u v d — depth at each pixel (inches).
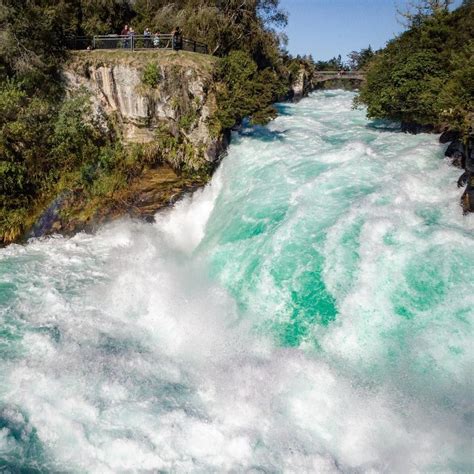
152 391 409.1
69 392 403.2
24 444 357.4
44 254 703.1
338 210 564.4
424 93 783.7
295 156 759.7
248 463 343.3
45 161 790.5
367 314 444.1
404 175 601.9
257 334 482.3
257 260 557.3
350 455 347.9
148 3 1240.2
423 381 381.7
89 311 545.6
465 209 514.9
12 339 485.7
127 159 804.0
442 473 320.2
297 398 391.5
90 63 840.3
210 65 829.2
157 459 345.4
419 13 998.4
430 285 436.8
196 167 799.1
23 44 821.2
